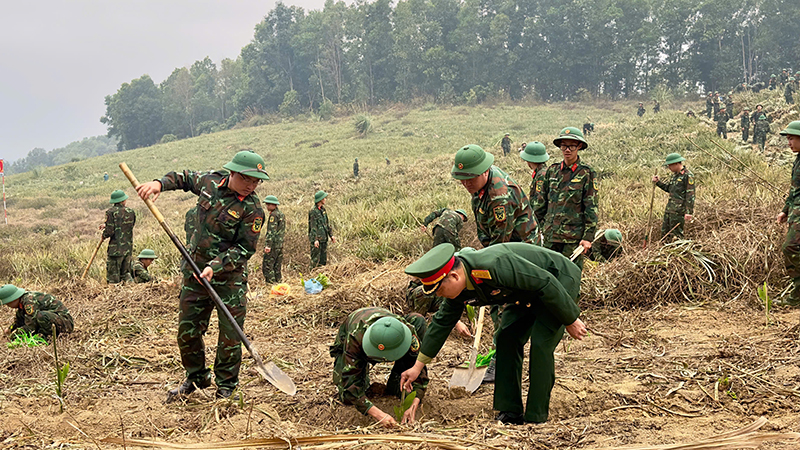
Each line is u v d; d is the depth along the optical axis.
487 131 55.16
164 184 4.00
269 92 96.06
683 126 26.44
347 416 3.71
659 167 19.53
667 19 75.25
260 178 3.91
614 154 23.16
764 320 5.04
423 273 2.91
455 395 3.95
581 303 6.14
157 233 17.11
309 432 3.42
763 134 19.73
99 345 5.75
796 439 2.63
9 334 6.06
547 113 65.56
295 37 93.94
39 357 5.28
